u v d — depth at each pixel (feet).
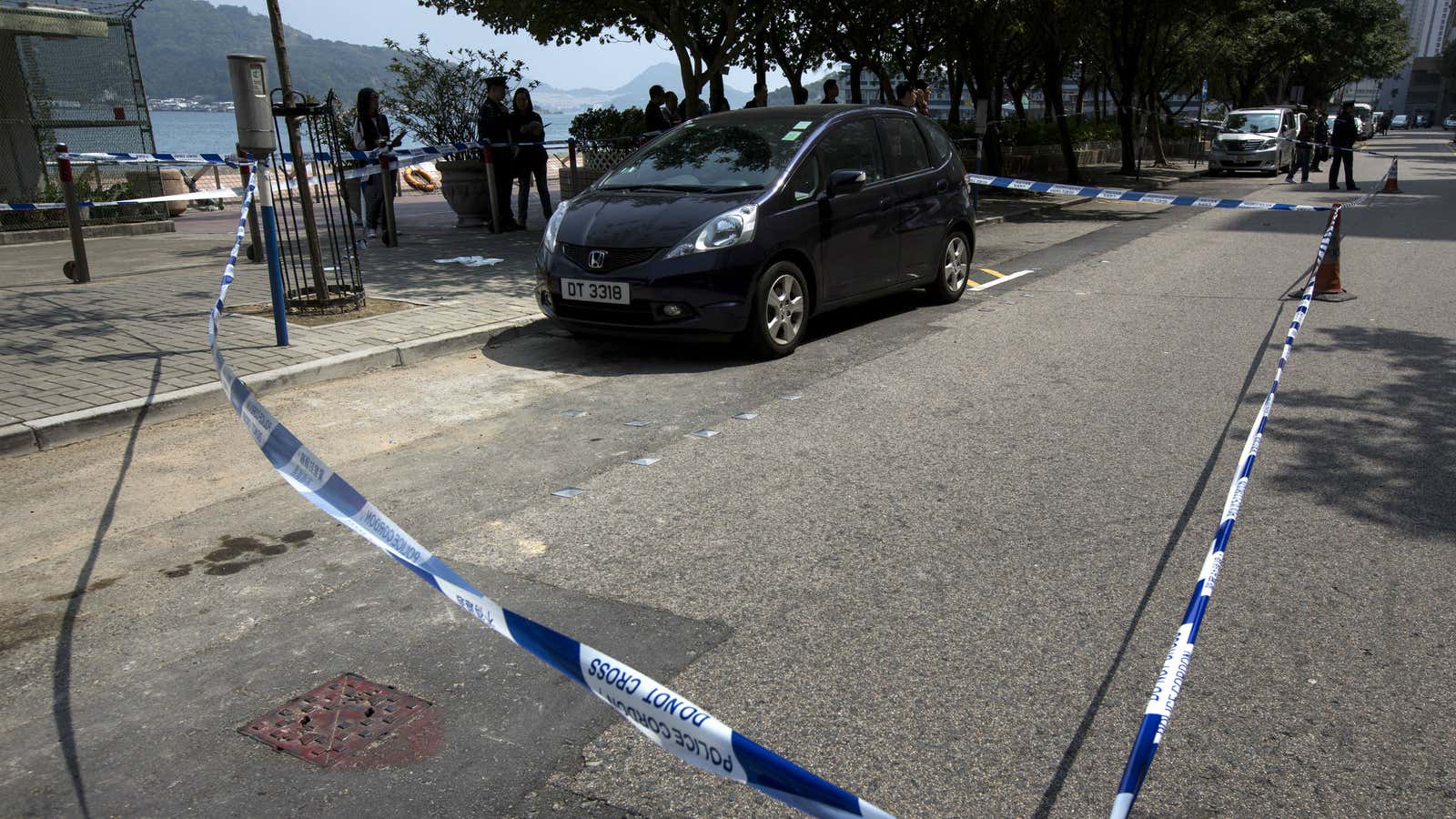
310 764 8.45
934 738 8.69
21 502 14.38
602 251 21.57
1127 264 36.63
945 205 27.94
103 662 10.18
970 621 10.72
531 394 19.94
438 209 54.75
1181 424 17.33
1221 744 8.54
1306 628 10.43
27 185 44.52
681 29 44.80
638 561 12.31
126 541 13.11
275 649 10.39
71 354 21.20
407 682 9.73
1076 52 91.61
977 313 27.63
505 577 11.94
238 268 33.37
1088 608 10.94
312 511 14.07
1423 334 23.93
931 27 66.03
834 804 4.83
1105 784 8.05
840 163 24.48
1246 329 24.81
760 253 21.68
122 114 47.01
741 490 14.62
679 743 5.34
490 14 46.11
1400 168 97.45
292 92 24.93
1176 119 137.28
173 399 18.17
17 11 42.22
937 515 13.58
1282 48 133.69
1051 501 13.98
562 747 8.66
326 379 20.74
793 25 64.69
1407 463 15.25
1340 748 8.47
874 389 19.93
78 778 8.32
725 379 20.93
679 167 24.12
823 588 11.53
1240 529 12.94
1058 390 19.60
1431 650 9.98
